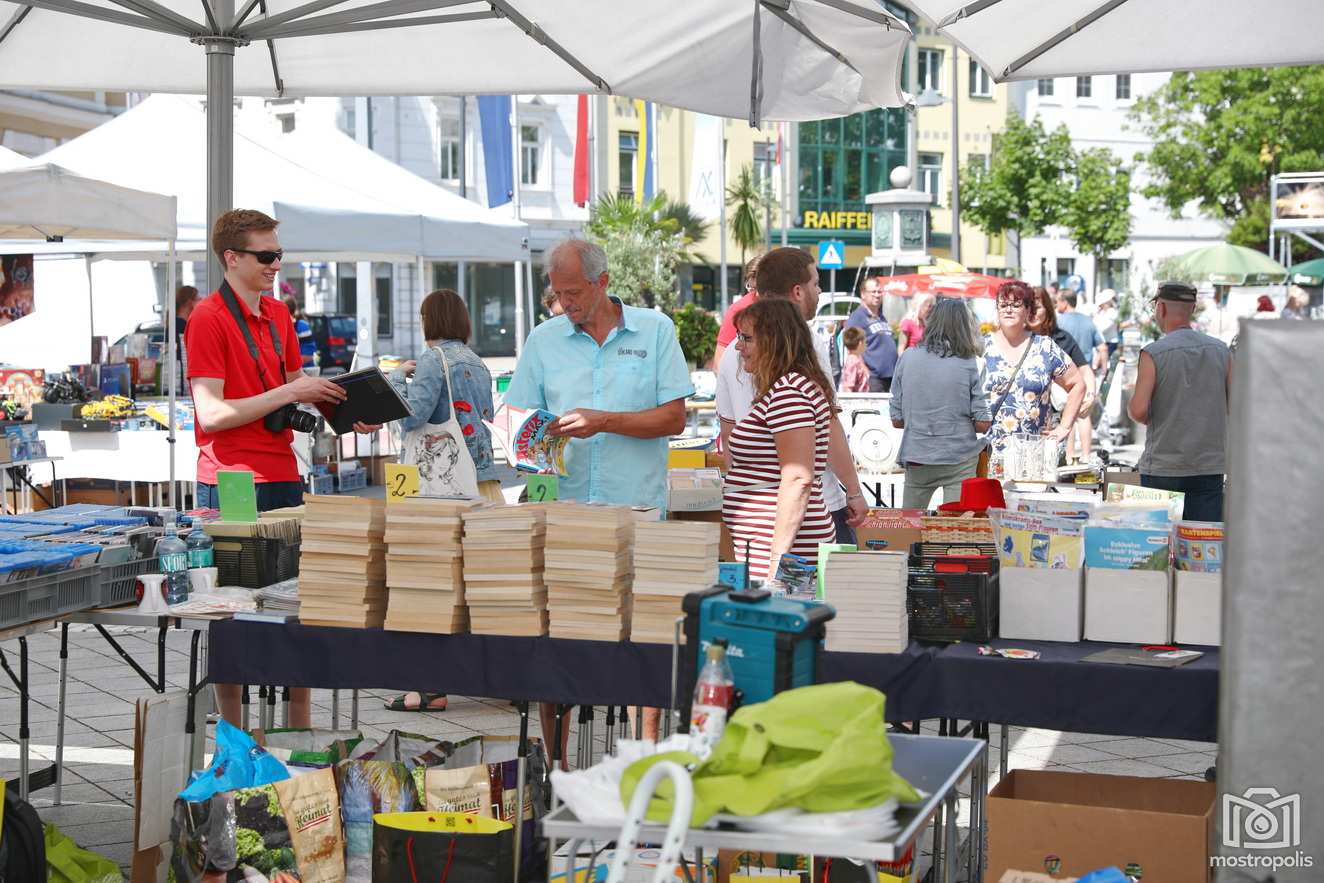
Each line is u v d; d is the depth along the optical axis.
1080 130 46.62
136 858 4.04
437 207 11.52
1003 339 7.80
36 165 7.98
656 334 5.02
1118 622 3.89
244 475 4.52
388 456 12.47
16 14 6.18
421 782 4.12
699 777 2.63
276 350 5.05
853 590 3.73
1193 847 3.45
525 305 35.25
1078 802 3.96
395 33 6.27
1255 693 2.93
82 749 5.82
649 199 31.73
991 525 4.26
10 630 3.91
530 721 6.29
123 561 4.31
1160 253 46.84
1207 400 6.55
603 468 4.98
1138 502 5.38
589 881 3.05
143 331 16.09
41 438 10.37
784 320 4.55
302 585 4.05
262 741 4.53
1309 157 33.78
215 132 5.94
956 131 31.92
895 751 3.19
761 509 4.62
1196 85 34.91
